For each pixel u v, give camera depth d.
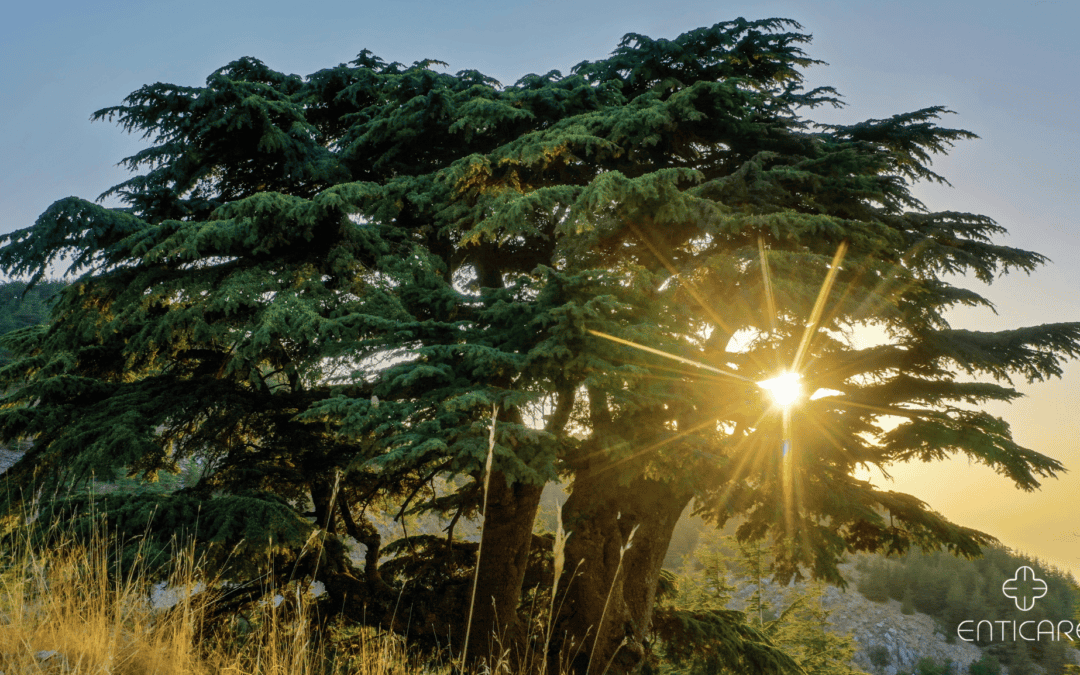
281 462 10.16
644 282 8.60
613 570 10.02
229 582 6.98
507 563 9.26
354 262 8.98
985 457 9.09
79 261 8.48
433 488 11.84
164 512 6.91
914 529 10.30
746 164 9.67
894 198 11.54
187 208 10.13
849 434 9.87
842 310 8.77
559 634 9.63
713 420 9.28
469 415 7.76
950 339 10.27
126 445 7.58
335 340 8.07
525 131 10.84
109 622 3.40
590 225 8.41
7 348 10.16
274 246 9.44
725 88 9.74
